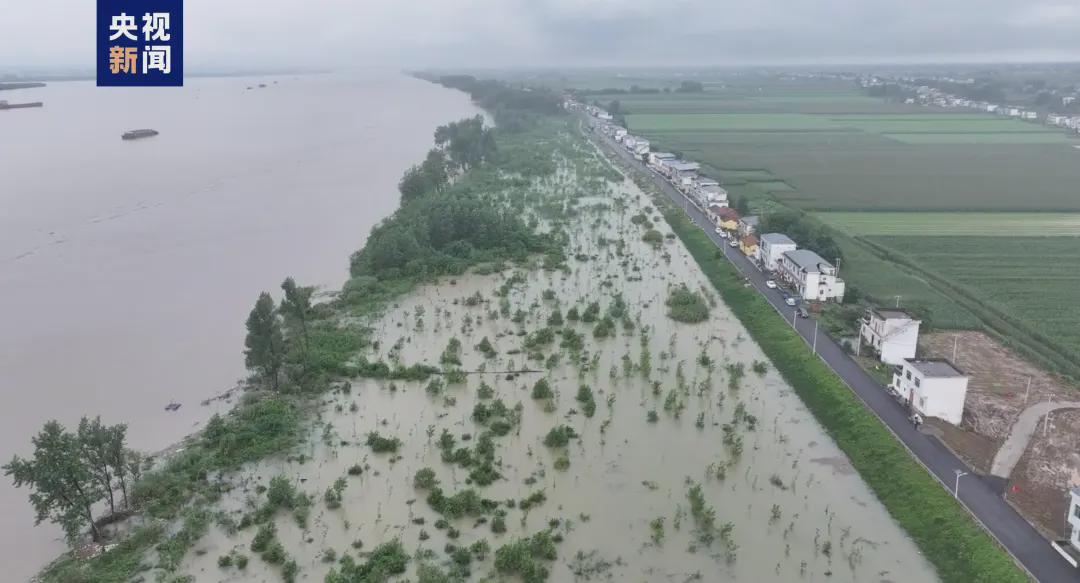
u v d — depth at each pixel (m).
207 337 84.19
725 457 61.50
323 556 49.28
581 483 57.62
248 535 51.69
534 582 46.72
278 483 54.81
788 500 55.91
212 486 56.53
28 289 99.62
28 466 48.97
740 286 99.69
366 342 83.00
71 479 49.34
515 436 64.19
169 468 57.94
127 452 55.03
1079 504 47.44
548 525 52.56
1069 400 67.94
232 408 68.69
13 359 78.25
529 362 78.62
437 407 69.25
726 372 76.81
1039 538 49.31
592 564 48.69
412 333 85.88
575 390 72.75
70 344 82.12
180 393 71.31
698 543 50.94
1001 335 83.94
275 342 71.62
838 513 54.44
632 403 70.38
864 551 50.38
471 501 53.66
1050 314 90.50
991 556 47.59
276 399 69.06
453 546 50.16
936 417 64.19
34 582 47.06
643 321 90.19
